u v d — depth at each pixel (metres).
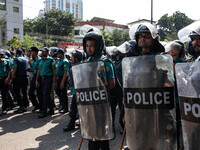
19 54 6.38
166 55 1.88
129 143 1.99
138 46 2.37
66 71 5.79
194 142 1.63
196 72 1.61
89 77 2.24
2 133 4.55
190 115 1.65
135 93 1.92
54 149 3.68
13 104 6.96
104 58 2.44
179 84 1.72
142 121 1.89
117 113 6.07
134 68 1.93
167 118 1.85
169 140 1.85
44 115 5.79
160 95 1.85
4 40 31.34
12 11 31.95
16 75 6.22
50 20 41.31
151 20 17.78
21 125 5.09
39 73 6.07
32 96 6.39
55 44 38.19
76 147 3.75
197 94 1.60
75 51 4.79
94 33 2.45
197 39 1.99
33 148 3.75
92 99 2.23
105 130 2.22
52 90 6.70
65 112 6.26
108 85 2.23
